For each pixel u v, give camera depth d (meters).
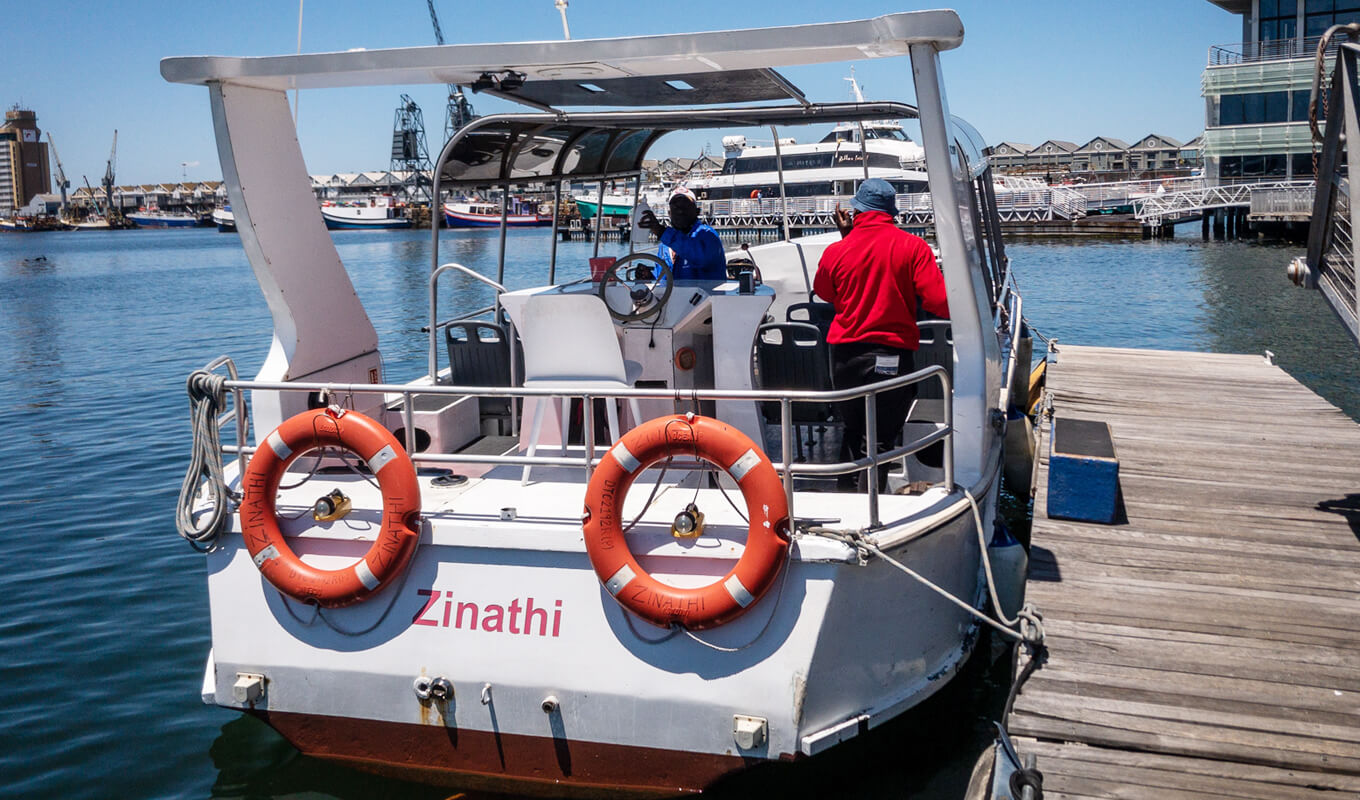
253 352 20.28
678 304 4.99
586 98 6.02
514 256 44.50
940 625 4.55
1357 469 7.47
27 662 6.45
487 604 4.16
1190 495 6.93
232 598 4.41
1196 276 31.47
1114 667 4.54
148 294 36.12
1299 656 4.61
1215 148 45.72
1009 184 64.12
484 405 6.02
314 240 5.28
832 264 4.97
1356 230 5.25
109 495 10.20
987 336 5.39
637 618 4.02
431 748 4.26
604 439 5.29
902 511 4.35
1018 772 3.59
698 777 4.04
